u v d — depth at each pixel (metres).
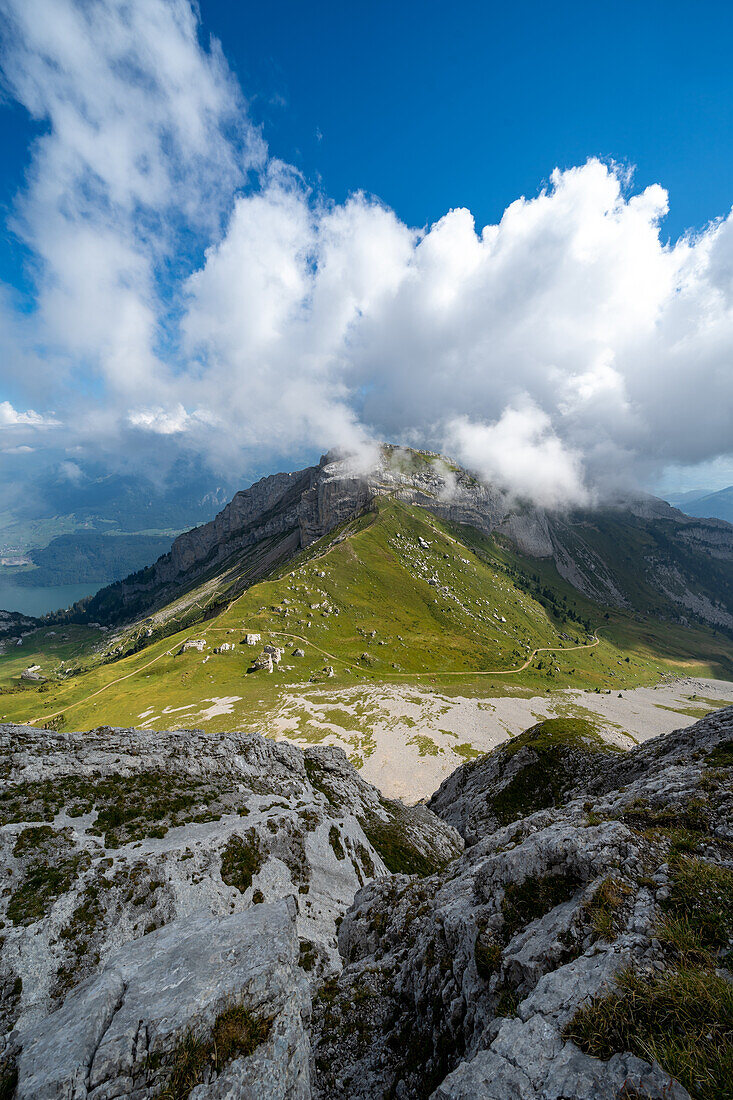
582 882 13.01
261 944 13.75
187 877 24.03
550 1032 8.55
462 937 14.74
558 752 51.66
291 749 47.66
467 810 54.69
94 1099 9.86
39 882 21.81
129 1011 11.95
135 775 33.31
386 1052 14.08
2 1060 11.58
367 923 23.75
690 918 9.96
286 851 29.59
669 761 27.95
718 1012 7.59
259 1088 10.04
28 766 30.06
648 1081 6.96
